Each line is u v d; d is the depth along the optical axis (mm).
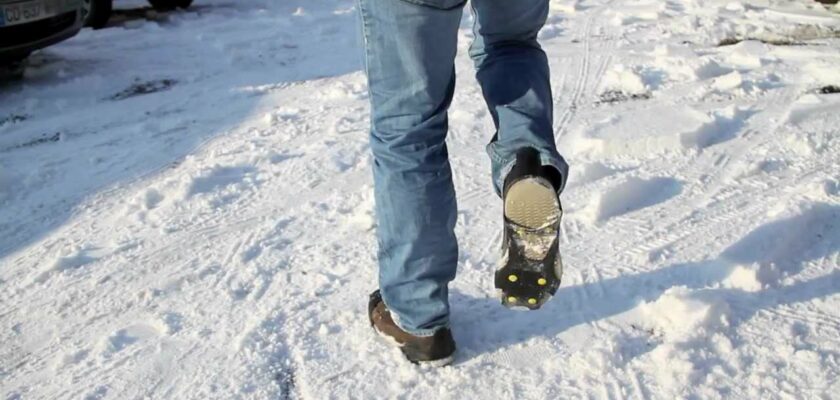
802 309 2330
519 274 1971
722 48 4660
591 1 6062
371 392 2129
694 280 2467
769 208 2807
